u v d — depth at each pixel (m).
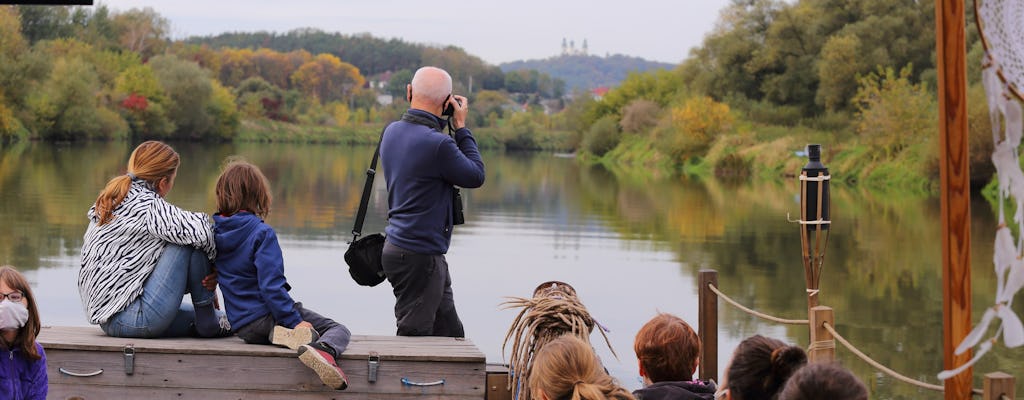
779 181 41.62
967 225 2.67
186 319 4.40
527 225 21.89
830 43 48.94
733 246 18.47
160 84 75.06
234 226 4.25
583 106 81.81
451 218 4.96
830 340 4.69
